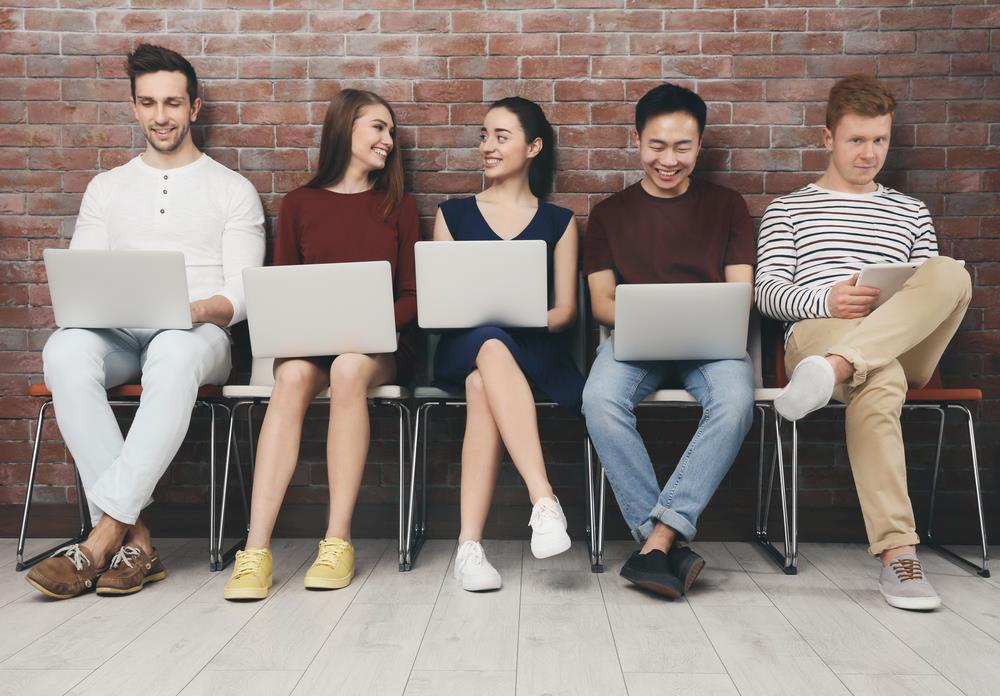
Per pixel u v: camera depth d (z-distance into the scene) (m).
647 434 2.83
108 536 2.18
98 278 2.22
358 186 2.70
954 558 2.47
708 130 2.84
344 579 2.18
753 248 2.59
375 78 2.85
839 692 1.50
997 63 2.80
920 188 2.82
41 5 2.85
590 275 2.59
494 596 2.09
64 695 1.49
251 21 2.86
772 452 2.75
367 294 2.20
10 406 2.86
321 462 2.84
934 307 2.12
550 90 2.84
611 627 1.85
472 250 2.21
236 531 2.83
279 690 1.51
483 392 2.26
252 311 2.20
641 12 2.82
